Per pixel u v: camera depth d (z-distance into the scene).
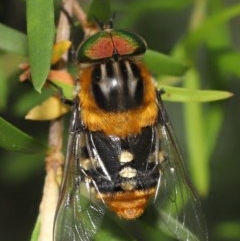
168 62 0.12
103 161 0.12
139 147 0.12
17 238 0.16
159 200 0.12
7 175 0.15
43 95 0.14
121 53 0.12
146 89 0.12
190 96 0.12
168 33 0.15
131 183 0.12
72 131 0.12
